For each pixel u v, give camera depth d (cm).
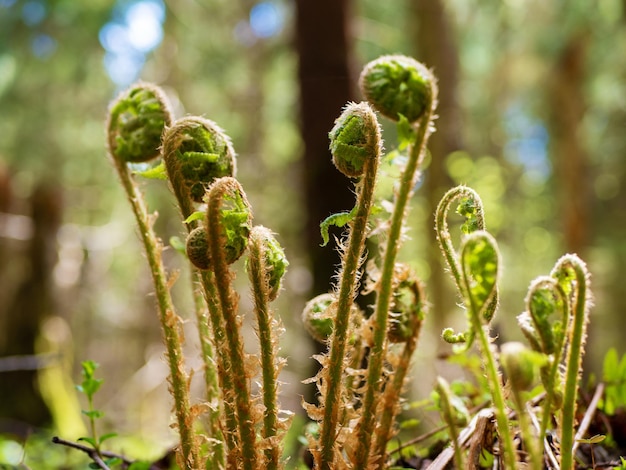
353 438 119
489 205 795
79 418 532
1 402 538
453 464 152
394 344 130
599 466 159
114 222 1223
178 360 127
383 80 117
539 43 968
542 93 1070
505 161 1159
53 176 1020
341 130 117
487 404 176
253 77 1097
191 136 123
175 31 1084
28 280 625
